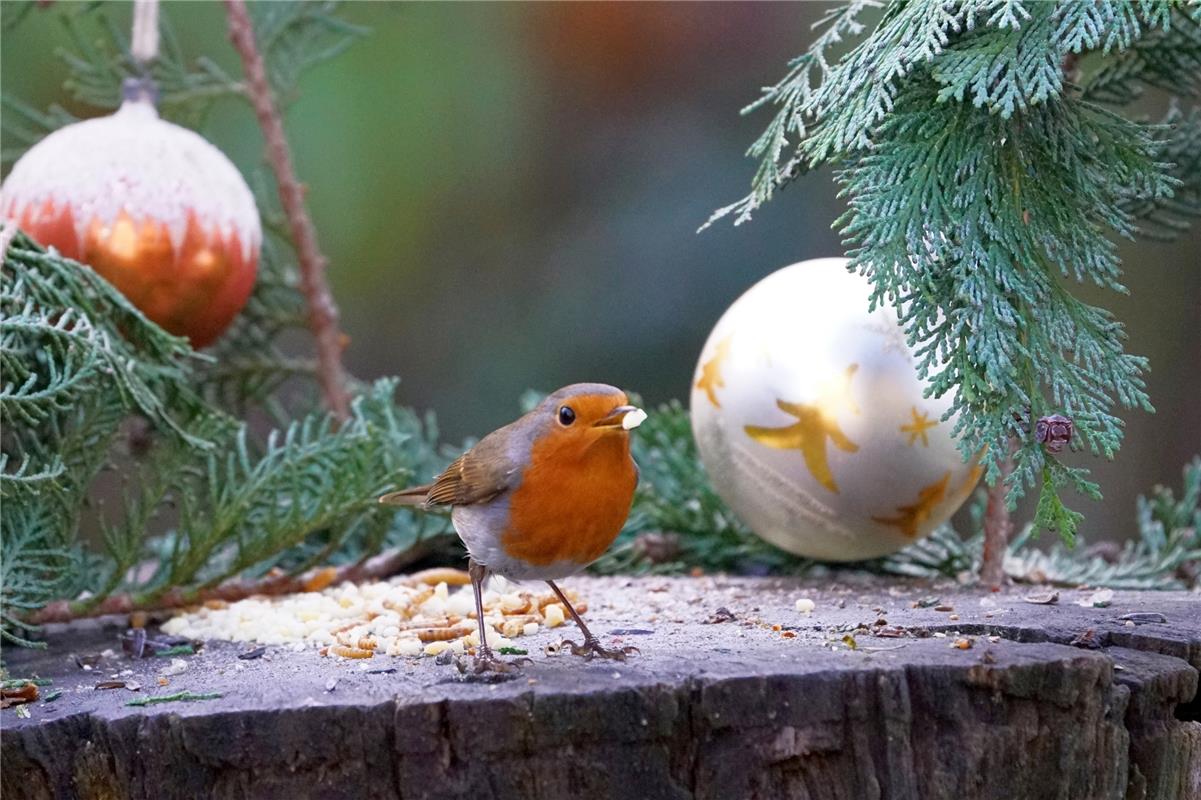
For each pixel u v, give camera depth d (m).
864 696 4.67
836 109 5.39
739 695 4.62
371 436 7.18
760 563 7.73
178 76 8.92
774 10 12.67
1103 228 5.57
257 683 5.04
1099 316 5.19
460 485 5.37
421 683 4.84
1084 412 4.91
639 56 12.82
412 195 13.04
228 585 7.09
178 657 5.81
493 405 12.82
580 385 5.22
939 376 4.97
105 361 6.36
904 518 6.36
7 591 6.07
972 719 4.73
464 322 13.08
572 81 12.98
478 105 13.09
